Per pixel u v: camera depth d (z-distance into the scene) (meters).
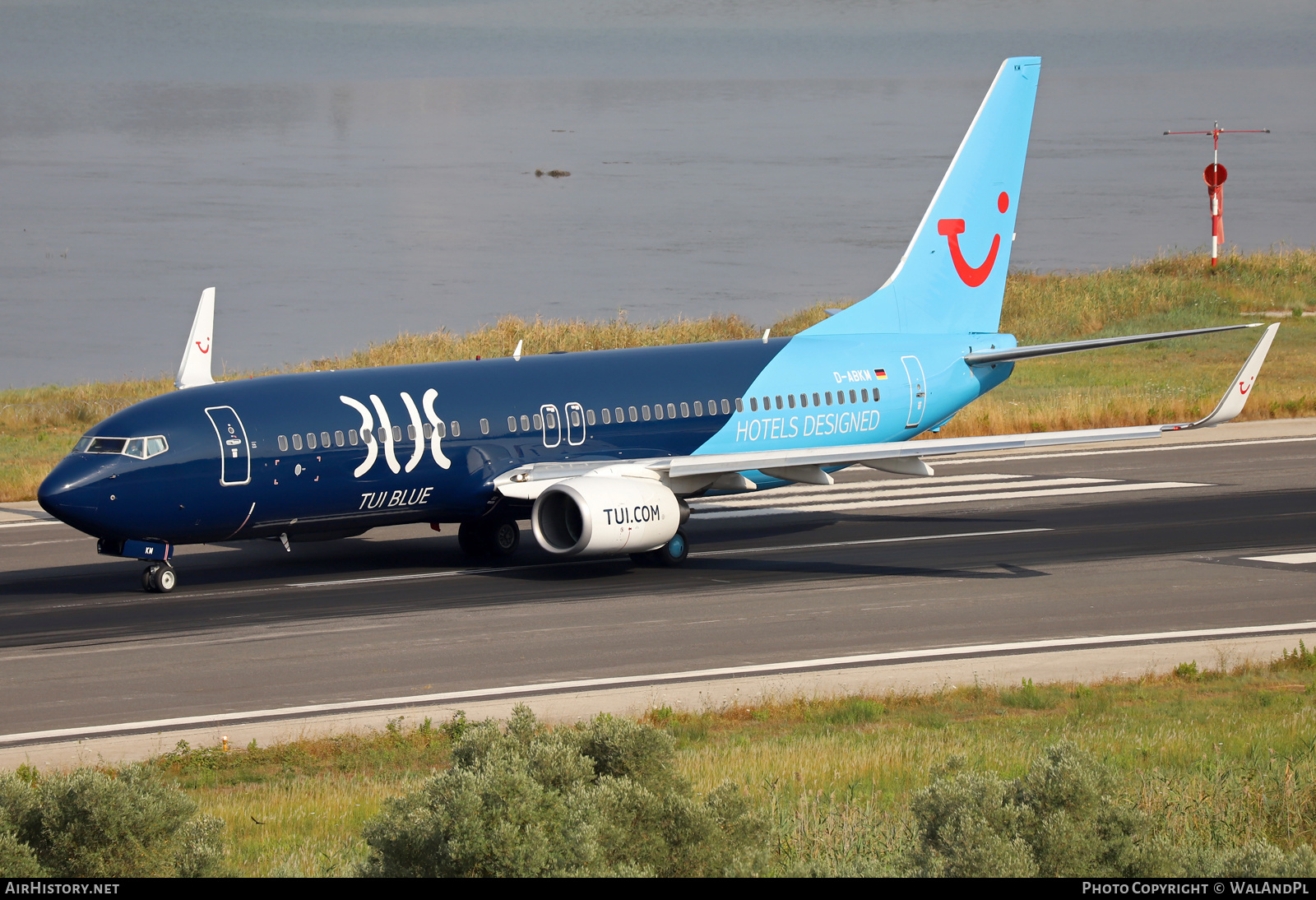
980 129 166.00
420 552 146.50
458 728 86.44
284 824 67.62
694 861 52.28
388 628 113.00
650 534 130.12
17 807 53.00
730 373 150.62
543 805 51.31
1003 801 55.91
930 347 163.88
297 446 126.69
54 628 113.94
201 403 126.06
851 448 132.50
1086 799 54.78
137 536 123.25
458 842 49.50
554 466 136.62
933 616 116.12
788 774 74.12
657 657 104.44
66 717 90.81
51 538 155.00
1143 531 150.38
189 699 94.56
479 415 135.88
